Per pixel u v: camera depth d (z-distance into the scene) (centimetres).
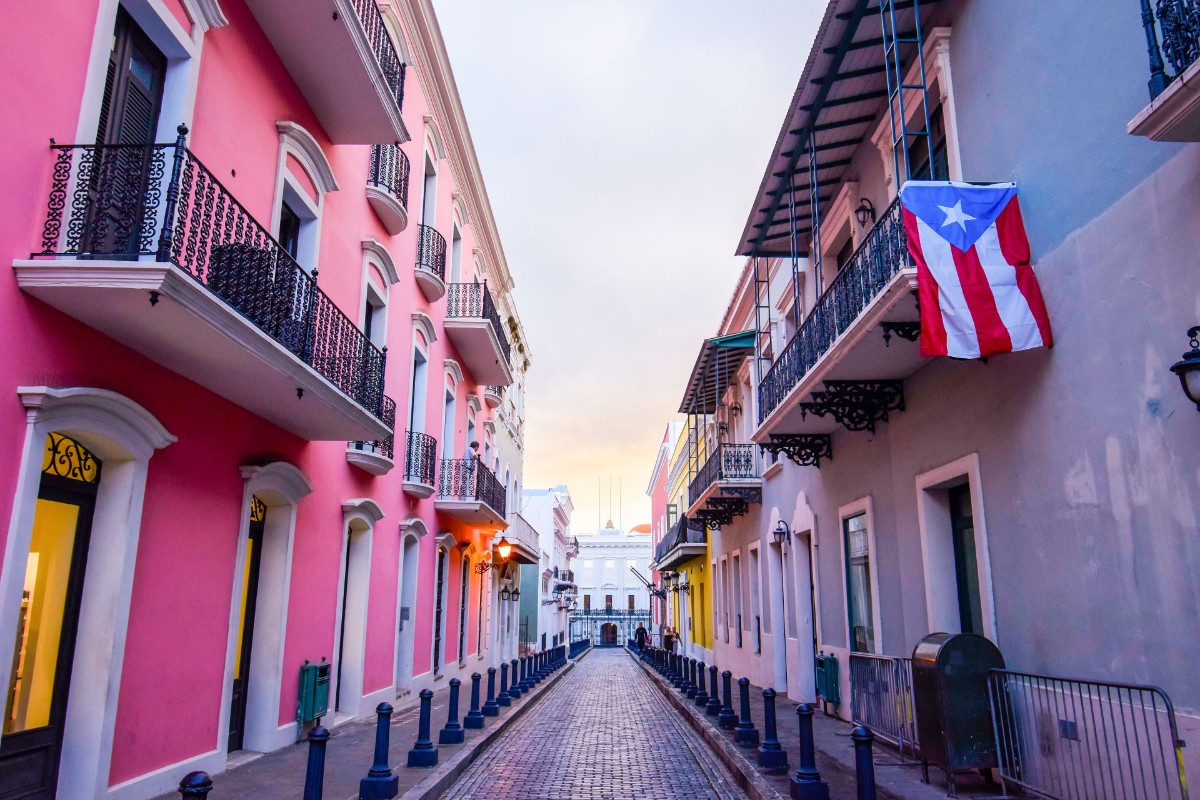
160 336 648
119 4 655
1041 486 693
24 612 584
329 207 1092
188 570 763
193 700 767
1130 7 589
